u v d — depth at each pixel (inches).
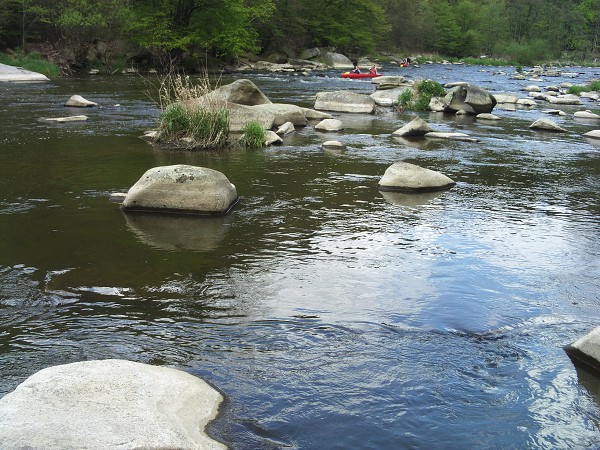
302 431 138.5
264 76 1498.5
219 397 149.0
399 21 3051.2
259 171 426.3
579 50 3956.7
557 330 192.2
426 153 522.6
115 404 132.7
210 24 1659.7
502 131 684.7
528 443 135.9
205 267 241.1
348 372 164.4
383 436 137.6
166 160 453.4
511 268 248.5
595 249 275.3
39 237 272.1
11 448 115.3
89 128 599.5
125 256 250.5
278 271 239.0
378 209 336.2
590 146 590.6
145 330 186.9
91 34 1365.7
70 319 193.3
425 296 217.6
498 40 3700.8
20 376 157.9
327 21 2298.2
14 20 1322.6
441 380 161.3
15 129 579.2
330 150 522.6
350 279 232.2
